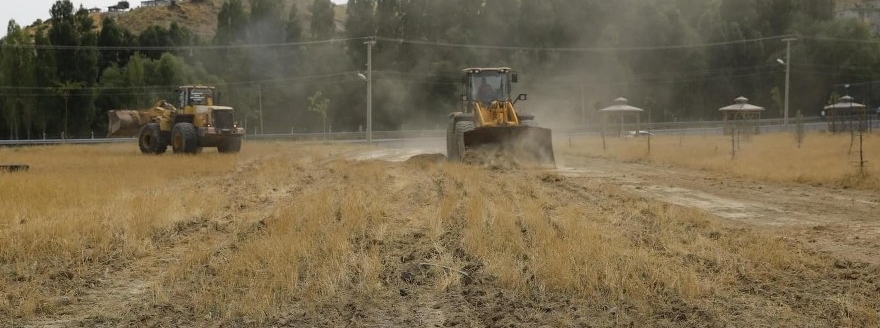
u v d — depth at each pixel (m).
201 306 6.89
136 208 12.26
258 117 78.25
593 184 17.92
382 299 7.15
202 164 24.88
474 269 8.12
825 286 7.60
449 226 10.89
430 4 87.50
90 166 24.42
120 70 74.25
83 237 9.96
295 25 85.62
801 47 88.69
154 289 7.57
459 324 6.40
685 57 86.88
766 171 20.95
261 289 7.25
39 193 14.82
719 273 7.99
